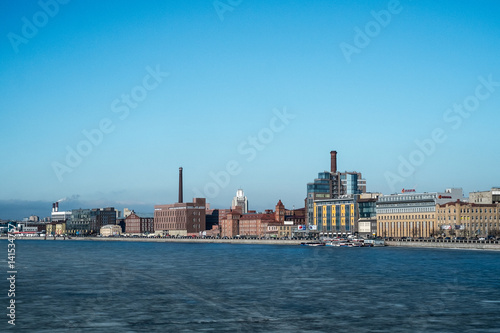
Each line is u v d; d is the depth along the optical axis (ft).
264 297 363.56
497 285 416.67
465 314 309.01
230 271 529.86
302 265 592.19
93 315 307.58
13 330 274.98
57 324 286.25
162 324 286.25
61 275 498.69
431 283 428.56
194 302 346.33
